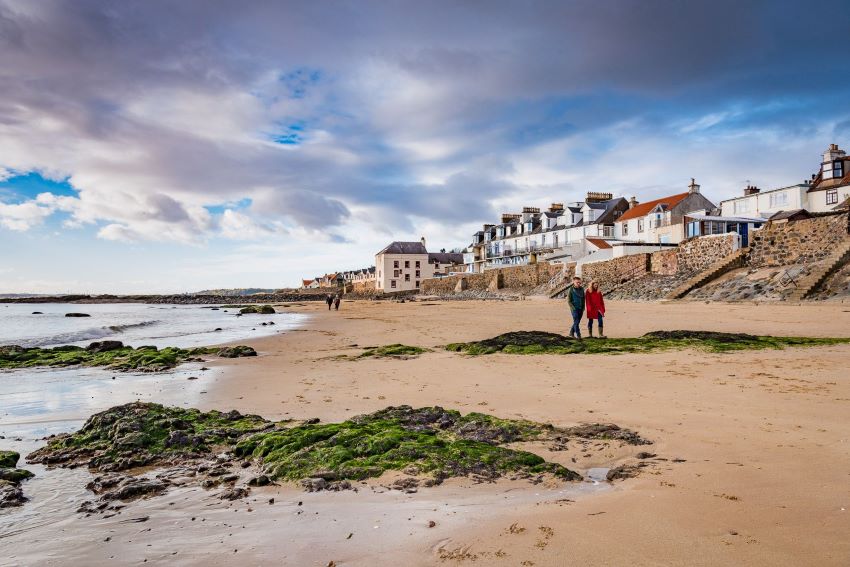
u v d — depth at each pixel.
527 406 7.36
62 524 3.94
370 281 122.62
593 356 11.91
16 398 9.36
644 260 41.97
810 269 25.94
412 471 4.74
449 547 3.28
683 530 3.35
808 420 5.95
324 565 3.12
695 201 55.81
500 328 21.47
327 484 4.56
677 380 8.69
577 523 3.54
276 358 13.99
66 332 27.20
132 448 5.75
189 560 3.26
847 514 3.47
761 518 3.47
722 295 28.22
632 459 5.00
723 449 5.05
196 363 13.46
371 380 9.94
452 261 117.81
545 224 74.75
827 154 44.56
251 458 5.46
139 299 119.38
